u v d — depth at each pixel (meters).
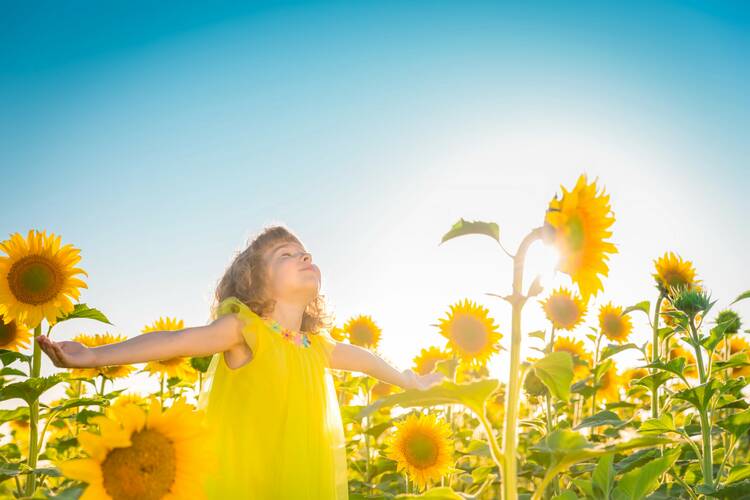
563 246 2.07
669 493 4.15
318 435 3.62
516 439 2.06
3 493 3.25
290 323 3.96
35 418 3.89
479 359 5.45
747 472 3.65
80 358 2.94
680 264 4.96
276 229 4.18
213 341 3.46
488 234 2.13
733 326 5.55
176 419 2.28
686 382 4.11
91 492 2.09
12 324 4.35
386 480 5.73
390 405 2.07
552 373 2.14
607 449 1.95
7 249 3.94
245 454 3.39
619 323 6.63
